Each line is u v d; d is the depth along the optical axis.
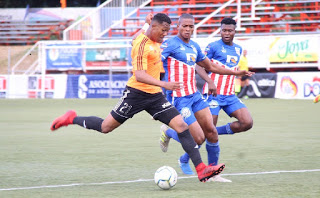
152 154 19.81
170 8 79.06
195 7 76.94
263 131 27.83
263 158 18.42
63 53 65.94
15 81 67.25
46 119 37.12
